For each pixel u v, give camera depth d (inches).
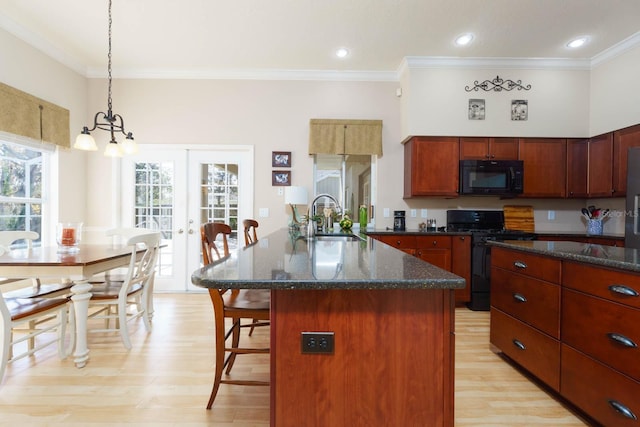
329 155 164.6
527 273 75.4
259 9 108.1
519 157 145.4
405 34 123.5
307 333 39.1
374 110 159.9
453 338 39.6
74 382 74.3
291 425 39.3
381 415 39.6
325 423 39.4
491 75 145.0
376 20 114.3
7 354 70.9
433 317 39.6
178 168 157.9
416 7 106.7
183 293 154.9
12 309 76.3
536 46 132.3
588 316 58.5
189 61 147.3
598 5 105.0
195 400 67.7
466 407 65.8
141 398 68.2
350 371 39.3
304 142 159.3
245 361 85.7
